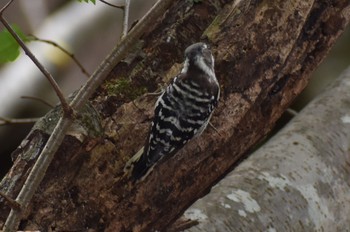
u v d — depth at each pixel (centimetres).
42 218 915
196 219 930
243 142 1009
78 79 1778
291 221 980
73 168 916
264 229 953
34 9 1859
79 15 1834
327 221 1023
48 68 1772
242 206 962
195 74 927
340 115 1141
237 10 965
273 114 1015
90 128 912
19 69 1753
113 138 927
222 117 973
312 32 998
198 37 982
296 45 993
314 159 1059
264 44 961
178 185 975
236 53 959
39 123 934
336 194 1047
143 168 914
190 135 936
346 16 1006
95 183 923
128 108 942
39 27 1836
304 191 1014
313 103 1199
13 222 806
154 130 927
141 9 1802
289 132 1114
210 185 1027
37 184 811
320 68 1859
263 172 1021
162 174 955
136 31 822
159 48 973
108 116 941
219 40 963
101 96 949
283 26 960
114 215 944
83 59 1795
